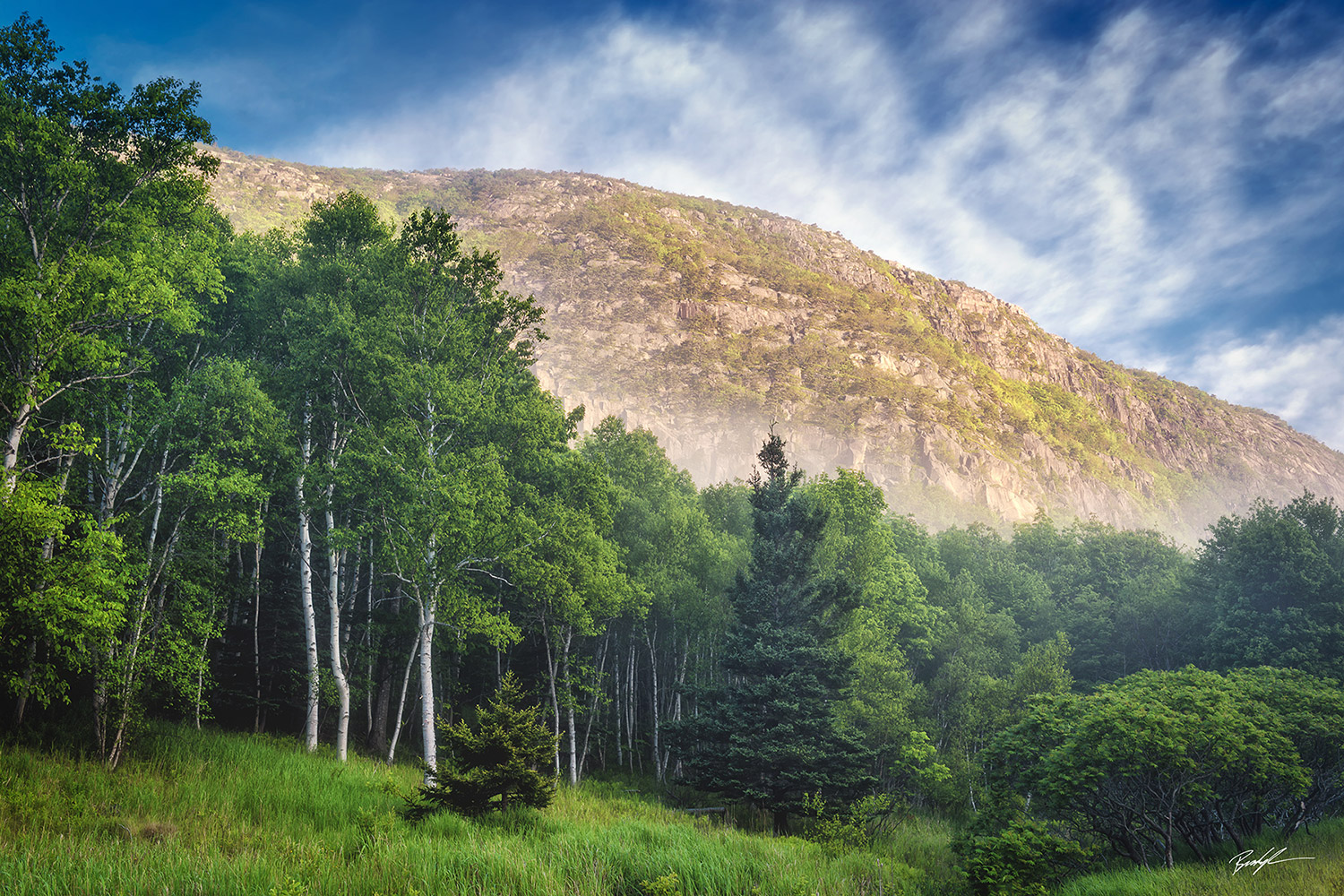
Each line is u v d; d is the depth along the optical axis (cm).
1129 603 5169
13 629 1584
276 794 1688
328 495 2514
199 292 2455
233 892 1060
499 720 1816
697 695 3198
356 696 2723
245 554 3077
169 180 1942
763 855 1705
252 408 2189
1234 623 4119
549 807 2052
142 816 1434
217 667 2814
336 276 2794
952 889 1967
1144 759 1862
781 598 3222
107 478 2112
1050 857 1844
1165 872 1758
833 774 2716
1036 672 3469
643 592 3238
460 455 2669
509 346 3341
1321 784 2283
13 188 1761
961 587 5538
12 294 1567
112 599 1750
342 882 1150
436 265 2888
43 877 1019
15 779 1453
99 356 1728
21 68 1752
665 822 2312
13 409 1648
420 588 2448
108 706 1773
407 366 2589
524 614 3262
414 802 1748
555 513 2909
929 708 4053
